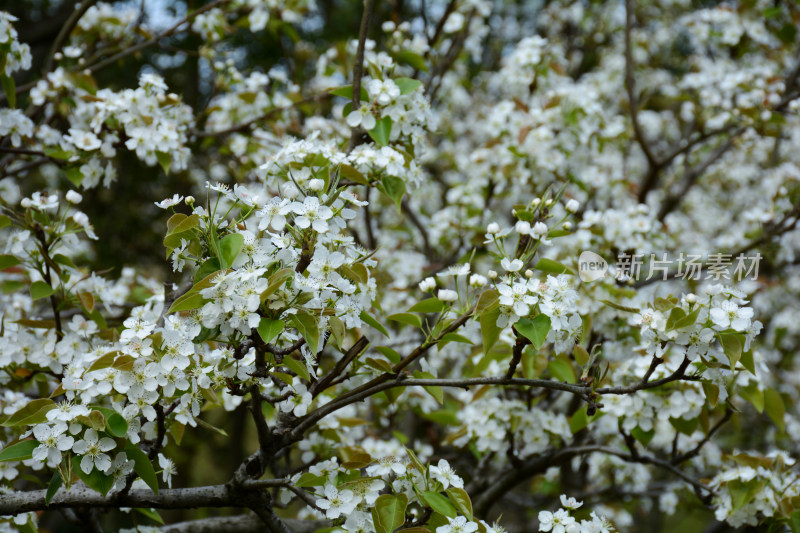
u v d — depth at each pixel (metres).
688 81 5.90
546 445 3.85
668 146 7.67
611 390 2.48
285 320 2.26
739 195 7.17
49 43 7.67
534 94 6.25
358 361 2.80
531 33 9.55
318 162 3.13
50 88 4.26
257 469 2.69
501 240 2.57
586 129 5.02
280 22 5.69
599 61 8.47
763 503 3.32
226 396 3.43
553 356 3.69
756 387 3.43
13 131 3.73
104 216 8.18
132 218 8.29
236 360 2.35
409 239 5.90
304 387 2.64
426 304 2.65
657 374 3.35
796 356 7.16
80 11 4.46
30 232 3.10
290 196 2.42
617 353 3.82
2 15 3.45
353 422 3.56
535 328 2.34
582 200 5.67
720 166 7.05
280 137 5.04
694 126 6.15
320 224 2.25
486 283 2.60
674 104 7.34
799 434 6.09
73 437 2.31
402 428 5.37
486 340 2.44
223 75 5.17
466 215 5.32
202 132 4.99
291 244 2.34
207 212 2.29
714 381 2.50
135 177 8.16
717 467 4.92
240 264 2.23
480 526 2.49
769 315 7.09
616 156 6.77
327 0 9.05
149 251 8.38
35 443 2.27
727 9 6.12
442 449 5.52
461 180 6.72
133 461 2.35
